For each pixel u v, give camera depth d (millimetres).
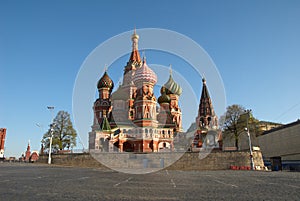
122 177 15492
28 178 12969
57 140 52312
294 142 46375
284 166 43094
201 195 7156
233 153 36938
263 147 57031
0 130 79562
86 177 14930
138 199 6281
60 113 54719
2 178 12727
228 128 50406
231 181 13055
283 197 6863
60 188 8547
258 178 15867
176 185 10359
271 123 71750
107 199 6203
